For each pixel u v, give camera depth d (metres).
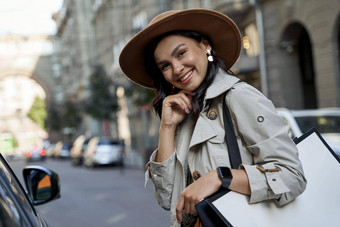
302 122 7.14
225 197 1.64
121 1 33.00
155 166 1.96
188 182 1.97
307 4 16.67
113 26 36.12
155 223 7.41
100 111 27.48
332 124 7.12
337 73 15.53
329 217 1.79
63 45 63.41
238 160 1.78
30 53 70.56
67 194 12.47
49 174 2.41
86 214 8.90
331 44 15.59
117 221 7.84
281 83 19.20
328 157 1.94
